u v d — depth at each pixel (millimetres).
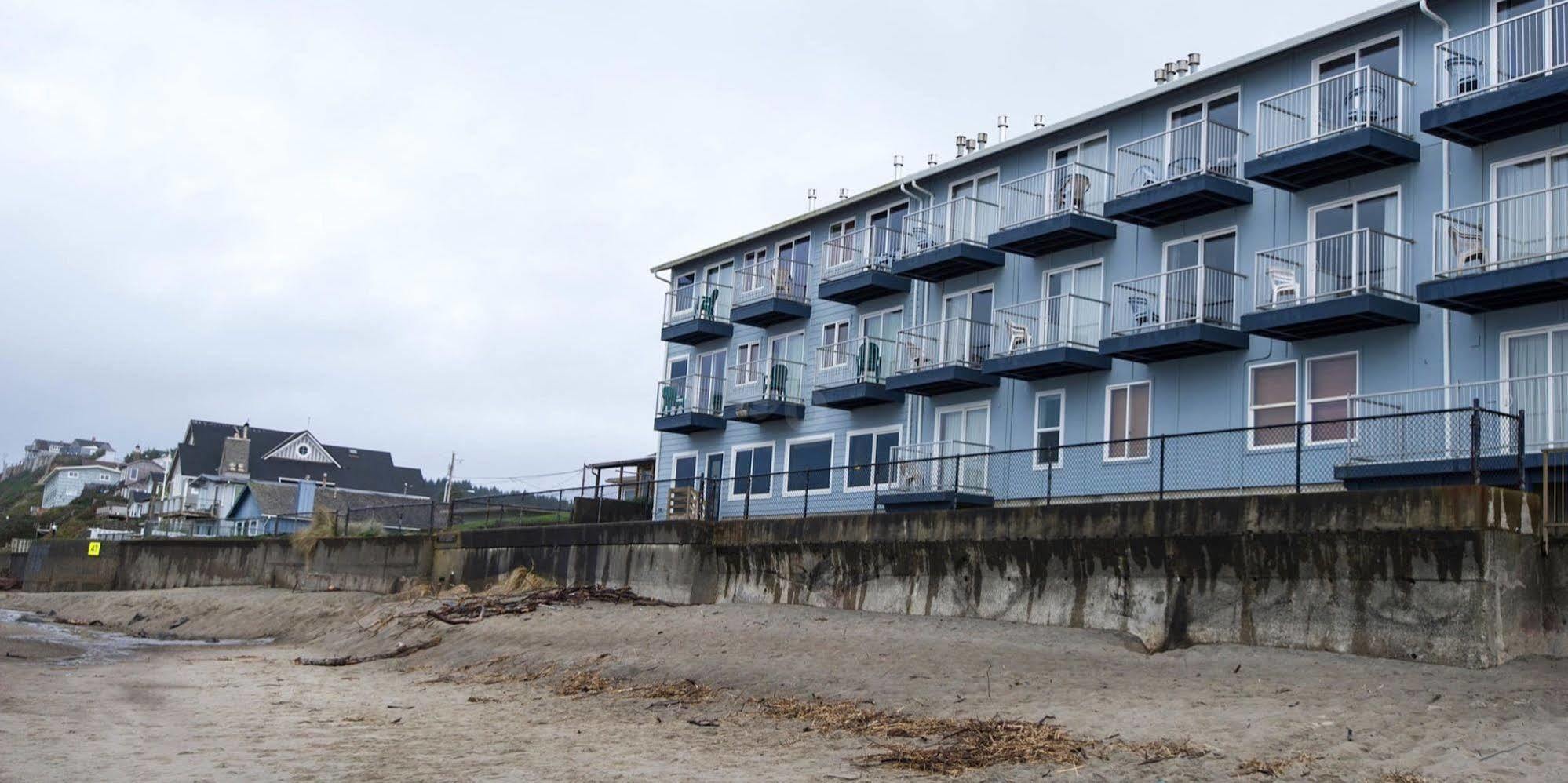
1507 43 20656
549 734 15070
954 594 22344
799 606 25312
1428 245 21328
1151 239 26484
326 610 35344
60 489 131875
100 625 40625
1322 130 23156
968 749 12781
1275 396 23500
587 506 38250
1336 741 11969
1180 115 26297
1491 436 19797
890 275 32594
